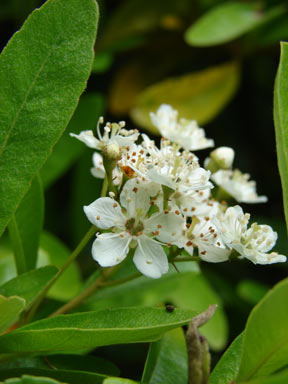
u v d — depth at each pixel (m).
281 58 0.09
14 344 0.08
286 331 0.08
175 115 0.11
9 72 0.09
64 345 0.08
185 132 0.11
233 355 0.09
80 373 0.08
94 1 0.09
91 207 0.09
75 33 0.09
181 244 0.09
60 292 0.12
